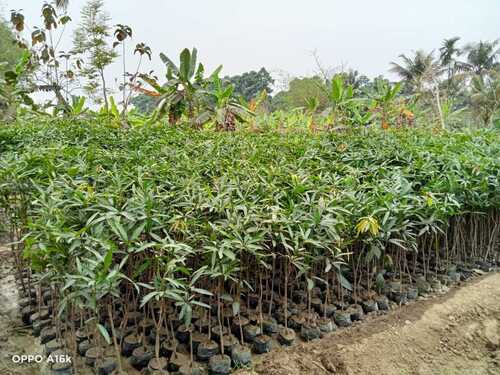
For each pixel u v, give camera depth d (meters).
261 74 31.48
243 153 3.19
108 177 2.39
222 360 1.88
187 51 5.99
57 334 1.99
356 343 2.15
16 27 6.52
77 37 7.18
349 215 2.24
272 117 7.12
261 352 2.04
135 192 1.99
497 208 3.31
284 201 2.44
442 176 3.11
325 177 2.71
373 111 7.38
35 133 4.08
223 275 1.76
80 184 2.20
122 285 2.15
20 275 2.48
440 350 2.27
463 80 20.91
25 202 2.31
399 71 20.16
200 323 2.08
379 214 2.33
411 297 2.73
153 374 1.78
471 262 3.42
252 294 2.41
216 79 6.41
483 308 2.69
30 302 2.40
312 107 7.72
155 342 1.97
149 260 1.72
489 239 3.47
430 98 14.70
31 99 6.74
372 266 2.74
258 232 1.95
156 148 3.38
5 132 4.29
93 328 2.06
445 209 2.69
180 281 1.68
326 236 2.12
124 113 6.40
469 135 4.89
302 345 2.13
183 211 2.08
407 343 2.23
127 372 1.85
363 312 2.51
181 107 6.31
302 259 2.03
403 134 4.66
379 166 3.17
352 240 2.24
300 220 2.06
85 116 5.84
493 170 3.32
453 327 2.46
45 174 2.34
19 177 2.23
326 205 2.18
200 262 2.03
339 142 4.03
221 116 5.75
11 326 2.29
